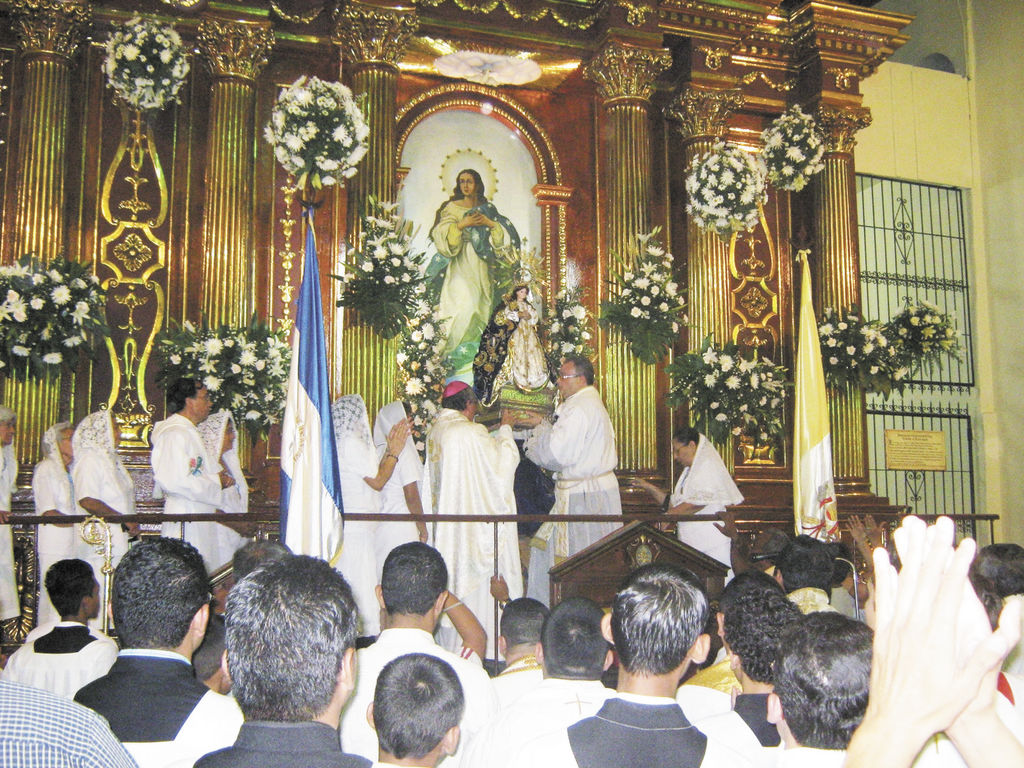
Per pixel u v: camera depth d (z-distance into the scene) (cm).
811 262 1248
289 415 480
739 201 1015
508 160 1148
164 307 988
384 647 330
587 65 1152
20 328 812
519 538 916
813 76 1255
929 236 1405
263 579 194
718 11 1190
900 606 100
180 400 707
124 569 257
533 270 1114
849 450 1180
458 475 682
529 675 351
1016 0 1388
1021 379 1353
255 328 962
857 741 100
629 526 595
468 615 424
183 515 604
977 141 1428
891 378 1148
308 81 1062
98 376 961
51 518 591
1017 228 1373
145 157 1005
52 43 957
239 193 999
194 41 1023
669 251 1197
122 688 248
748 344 1212
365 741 320
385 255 927
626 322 1038
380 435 738
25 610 851
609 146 1139
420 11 1089
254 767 180
